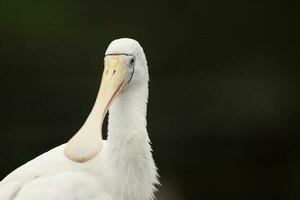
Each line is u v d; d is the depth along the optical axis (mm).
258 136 18719
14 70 18109
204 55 18781
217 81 18734
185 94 18594
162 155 18266
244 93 18797
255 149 18625
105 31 18359
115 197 8797
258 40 18969
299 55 19062
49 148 17953
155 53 18609
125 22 18422
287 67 19031
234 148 18609
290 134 18859
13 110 18031
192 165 18312
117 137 8828
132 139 8836
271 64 19016
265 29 19000
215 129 18547
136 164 8844
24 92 18078
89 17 18281
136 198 8859
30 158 17891
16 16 18156
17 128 18000
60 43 18234
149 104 18453
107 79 8594
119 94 8719
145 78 8930
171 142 18375
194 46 18719
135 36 18469
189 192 18266
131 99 8859
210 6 18703
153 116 18375
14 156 17922
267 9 18922
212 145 18469
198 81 18656
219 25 18828
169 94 18547
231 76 18812
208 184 18359
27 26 18156
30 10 18188
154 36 18562
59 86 18094
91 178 8758
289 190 18641
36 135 17953
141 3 18453
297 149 18797
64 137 18031
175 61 18656
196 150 18328
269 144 18719
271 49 19062
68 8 18250
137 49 8781
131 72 8727
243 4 18875
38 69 18156
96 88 18125
